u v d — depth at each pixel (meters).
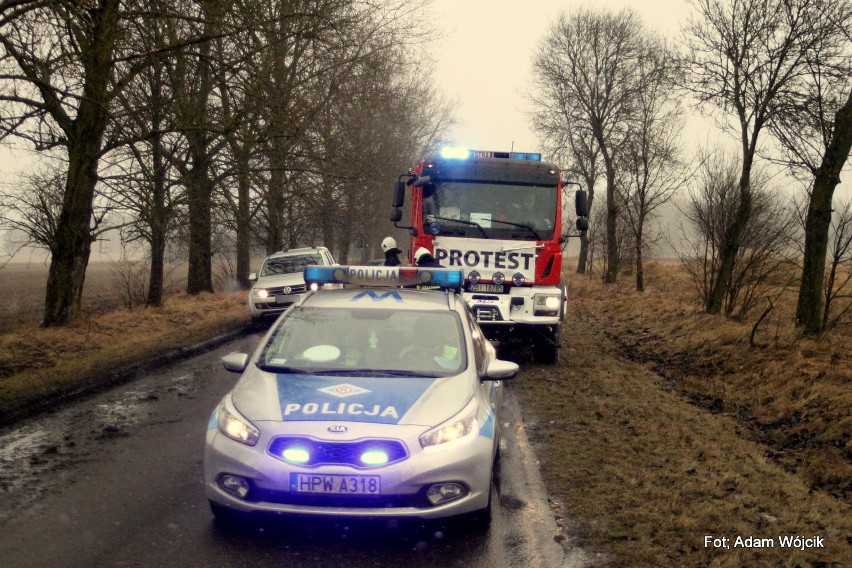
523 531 4.83
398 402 4.78
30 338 13.42
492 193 11.71
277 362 5.45
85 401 8.89
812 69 12.87
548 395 9.68
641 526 4.88
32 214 15.15
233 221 19.66
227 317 18.56
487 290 11.74
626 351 15.02
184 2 12.34
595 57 34.06
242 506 4.48
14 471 5.97
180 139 15.20
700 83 15.40
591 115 33.56
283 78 15.99
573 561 4.36
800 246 13.75
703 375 11.59
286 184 19.69
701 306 18.08
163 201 15.27
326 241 37.72
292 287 17.19
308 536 4.70
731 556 4.40
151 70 14.19
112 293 32.38
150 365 11.44
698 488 5.77
